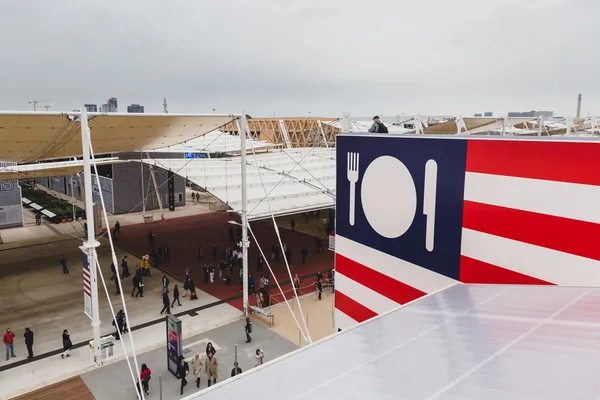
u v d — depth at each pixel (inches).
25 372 703.1
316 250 1406.3
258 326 876.0
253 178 1296.8
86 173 715.4
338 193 524.7
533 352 169.6
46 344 791.1
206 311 941.8
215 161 1539.1
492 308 254.5
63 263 1155.9
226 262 1143.0
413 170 428.8
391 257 461.4
